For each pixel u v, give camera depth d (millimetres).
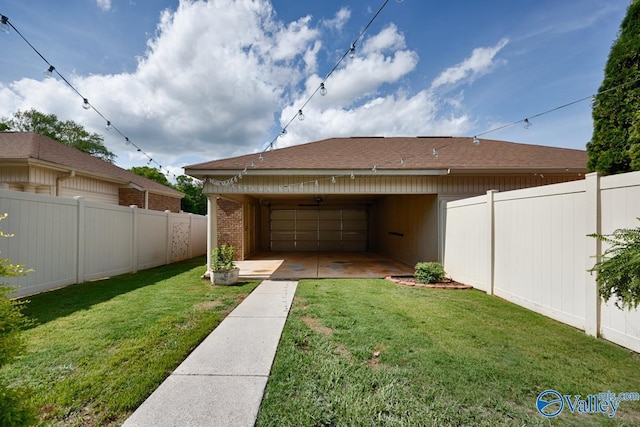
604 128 4777
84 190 10242
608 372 2754
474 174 7625
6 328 1699
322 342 3416
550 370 2779
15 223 5109
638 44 4340
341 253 14164
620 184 3350
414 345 3324
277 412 2176
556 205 4254
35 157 8070
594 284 3633
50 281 5816
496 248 5656
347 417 2113
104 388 2449
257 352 3191
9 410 1547
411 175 7598
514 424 2057
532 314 4488
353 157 8539
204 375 2711
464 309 4734
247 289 6219
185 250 11766
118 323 3998
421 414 2141
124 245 8062
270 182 7816
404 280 7129
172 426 2021
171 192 15102
